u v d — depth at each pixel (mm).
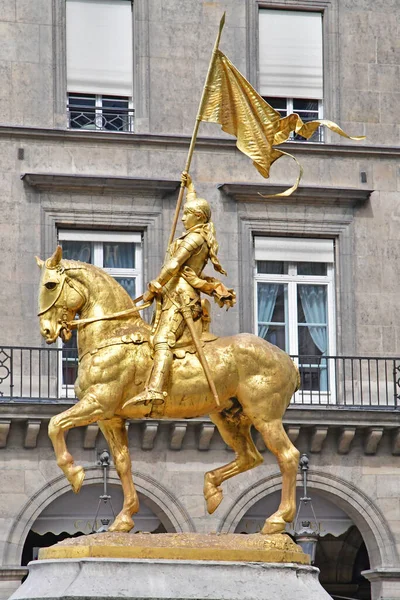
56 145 53500
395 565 52750
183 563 24406
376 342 54969
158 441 51438
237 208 54500
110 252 53719
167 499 51344
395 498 53094
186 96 54844
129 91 54750
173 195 54125
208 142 54469
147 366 25766
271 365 26125
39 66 53844
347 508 53125
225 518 51344
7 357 51312
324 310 55031
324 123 27797
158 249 53719
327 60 56000
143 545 24688
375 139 56094
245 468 26781
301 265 55031
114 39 54750
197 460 51625
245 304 54125
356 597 58281
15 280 52562
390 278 55406
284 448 26125
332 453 52844
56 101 53844
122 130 54500
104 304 26094
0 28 53656
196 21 55156
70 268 26172
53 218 53094
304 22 56094
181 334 25984
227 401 26375
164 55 54875
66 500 51812
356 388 54312
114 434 26172
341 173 55625
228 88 27984
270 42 55875
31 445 50656
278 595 24516
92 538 24844
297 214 54875
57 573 24500
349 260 55062
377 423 52531
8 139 53188
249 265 54312
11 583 50031
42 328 25984
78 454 50688
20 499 50469
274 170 55125
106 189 53375
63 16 54188
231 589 24359
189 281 26219
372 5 56531
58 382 52344
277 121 28000
